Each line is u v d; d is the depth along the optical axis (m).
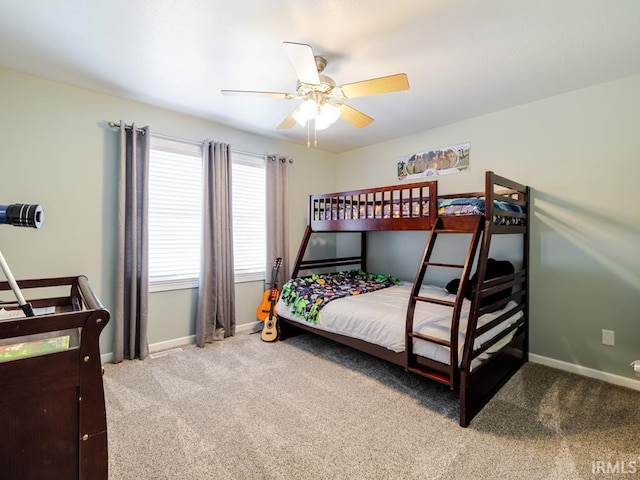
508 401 2.25
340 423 2.00
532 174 2.92
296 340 3.51
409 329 2.22
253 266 3.90
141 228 2.96
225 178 3.50
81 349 0.94
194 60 2.22
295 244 4.34
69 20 1.79
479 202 2.32
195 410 2.13
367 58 2.17
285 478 1.55
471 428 1.95
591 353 2.64
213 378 2.59
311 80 1.87
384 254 4.29
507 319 2.57
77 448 0.94
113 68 2.35
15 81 2.42
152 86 2.64
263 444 1.79
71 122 2.66
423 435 1.88
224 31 1.89
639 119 2.39
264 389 2.42
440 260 3.68
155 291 3.15
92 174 2.77
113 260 2.88
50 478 0.91
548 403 2.23
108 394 2.32
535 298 2.92
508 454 1.72
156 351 3.15
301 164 4.41
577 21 1.78
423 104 2.96
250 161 3.85
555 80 2.49
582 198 2.66
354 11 1.70
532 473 1.58
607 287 2.56
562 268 2.77
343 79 2.46
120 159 2.81
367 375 2.67
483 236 2.19
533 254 2.92
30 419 0.88
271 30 1.87
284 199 4.10
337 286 3.50
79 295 1.76
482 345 2.15
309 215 3.78
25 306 0.98
